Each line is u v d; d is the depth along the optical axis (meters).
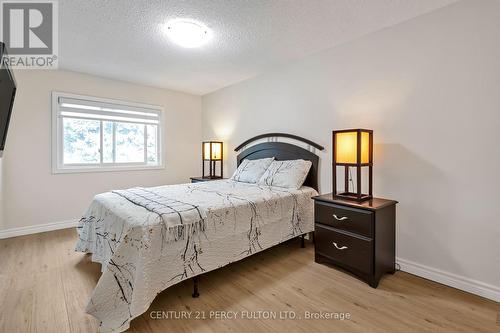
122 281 1.54
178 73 3.53
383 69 2.32
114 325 1.46
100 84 3.67
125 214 1.78
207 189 2.74
